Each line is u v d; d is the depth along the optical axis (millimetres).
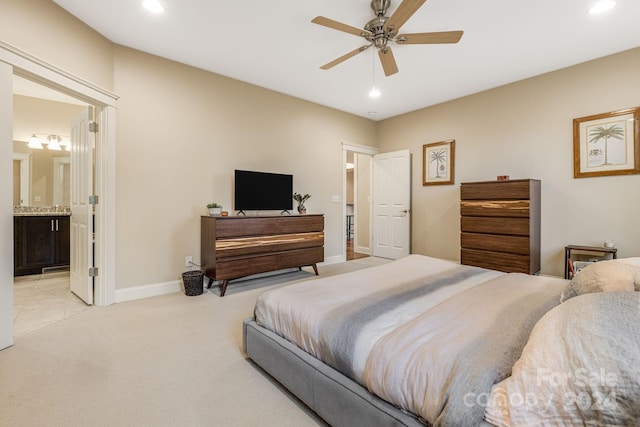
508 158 4008
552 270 3633
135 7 2434
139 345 2096
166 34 2826
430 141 4922
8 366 1806
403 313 1363
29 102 4457
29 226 4102
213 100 3656
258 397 1556
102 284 2869
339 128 5129
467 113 4441
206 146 3605
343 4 2402
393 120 5492
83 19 2576
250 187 3791
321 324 1359
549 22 2625
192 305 2918
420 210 5078
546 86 3662
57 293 3287
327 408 1269
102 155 2852
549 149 3650
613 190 3221
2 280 2002
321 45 3037
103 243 2861
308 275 4180
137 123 3094
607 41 2939
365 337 1196
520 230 3436
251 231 3451
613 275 1153
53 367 1802
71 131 3340
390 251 5449
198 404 1492
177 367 1823
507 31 2762
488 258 3705
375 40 2373
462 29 2727
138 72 3096
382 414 1044
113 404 1479
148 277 3197
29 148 4523
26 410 1424
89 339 2178
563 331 816
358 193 6301
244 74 3713
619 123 3160
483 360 914
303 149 4629
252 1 2369
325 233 4965
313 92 4316
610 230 3240
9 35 2039
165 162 3291
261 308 1778
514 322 1157
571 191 3496
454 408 806
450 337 1062
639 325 720
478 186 3797
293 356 1463
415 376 967
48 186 4664
